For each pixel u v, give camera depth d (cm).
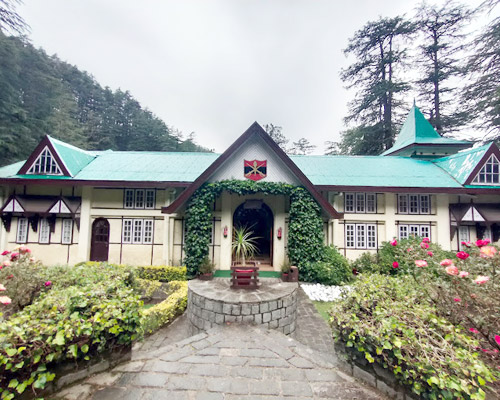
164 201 1106
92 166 1159
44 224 1097
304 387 302
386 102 2339
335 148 3028
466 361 245
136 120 4344
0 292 475
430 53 2234
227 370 338
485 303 312
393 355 266
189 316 593
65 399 268
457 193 1041
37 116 2147
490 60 1600
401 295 357
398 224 1124
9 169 1153
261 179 986
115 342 336
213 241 1049
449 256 934
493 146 1052
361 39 2495
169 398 278
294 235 942
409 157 1462
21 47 2094
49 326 266
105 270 568
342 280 938
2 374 229
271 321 531
